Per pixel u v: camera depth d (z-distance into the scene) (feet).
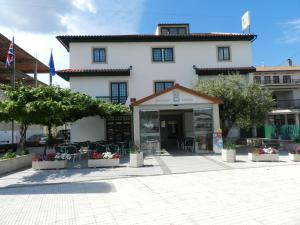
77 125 86.22
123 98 88.53
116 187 34.12
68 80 93.56
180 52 92.53
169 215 22.56
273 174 38.83
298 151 52.11
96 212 24.03
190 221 20.99
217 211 23.17
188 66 92.22
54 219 22.52
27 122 50.44
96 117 86.53
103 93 88.02
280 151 68.03
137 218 22.08
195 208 24.21
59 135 116.67
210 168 45.75
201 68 90.63
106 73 88.07
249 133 94.32
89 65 89.92
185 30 103.91
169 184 34.63
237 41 94.79
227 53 94.43
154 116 66.23
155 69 91.09
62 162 50.21
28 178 42.42
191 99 66.49
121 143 70.90
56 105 47.39
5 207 26.63
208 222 20.67
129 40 90.94
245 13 102.78
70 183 37.86
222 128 77.71
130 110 73.41
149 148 65.51
